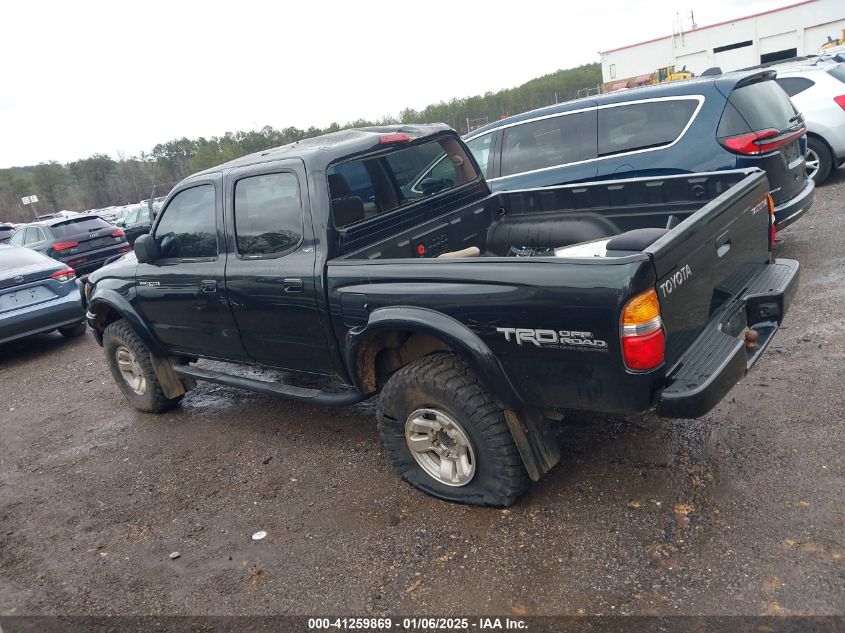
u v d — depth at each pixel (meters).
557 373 2.83
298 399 4.08
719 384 2.65
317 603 2.90
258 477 4.14
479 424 3.12
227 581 3.16
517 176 6.88
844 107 8.75
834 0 34.34
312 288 3.63
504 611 2.65
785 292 3.30
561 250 4.06
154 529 3.76
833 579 2.49
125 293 5.05
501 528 3.17
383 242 3.93
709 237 3.00
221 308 4.27
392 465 3.70
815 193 8.80
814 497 2.96
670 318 2.70
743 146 5.61
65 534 3.87
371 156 3.99
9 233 18.02
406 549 3.15
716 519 2.95
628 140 6.23
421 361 3.33
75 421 5.76
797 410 3.68
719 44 38.62
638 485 3.29
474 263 2.98
